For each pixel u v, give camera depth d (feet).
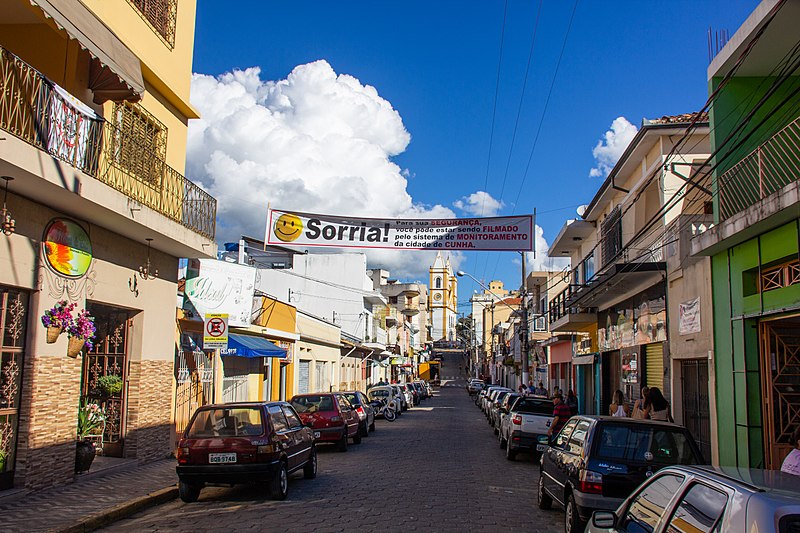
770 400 37.19
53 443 35.78
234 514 31.37
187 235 47.21
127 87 36.58
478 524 29.53
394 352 226.17
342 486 39.75
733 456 39.70
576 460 26.96
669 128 53.47
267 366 82.43
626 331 67.46
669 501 14.73
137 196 42.70
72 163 34.68
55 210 36.58
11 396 33.42
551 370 133.59
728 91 41.83
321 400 60.39
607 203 76.38
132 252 45.06
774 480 13.28
